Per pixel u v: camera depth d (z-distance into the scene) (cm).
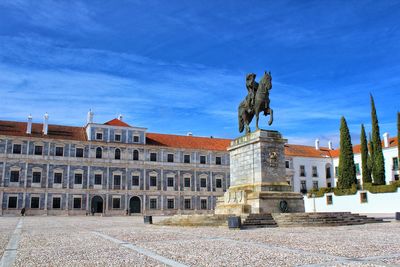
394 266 990
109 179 7250
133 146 7494
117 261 1113
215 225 2617
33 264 1081
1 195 6475
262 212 2769
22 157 6706
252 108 3178
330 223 2650
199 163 8006
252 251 1288
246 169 3102
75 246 1509
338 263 1039
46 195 6756
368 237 1756
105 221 4069
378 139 5700
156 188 7569
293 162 8419
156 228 2589
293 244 1480
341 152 5725
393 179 7050
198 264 1050
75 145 7106
